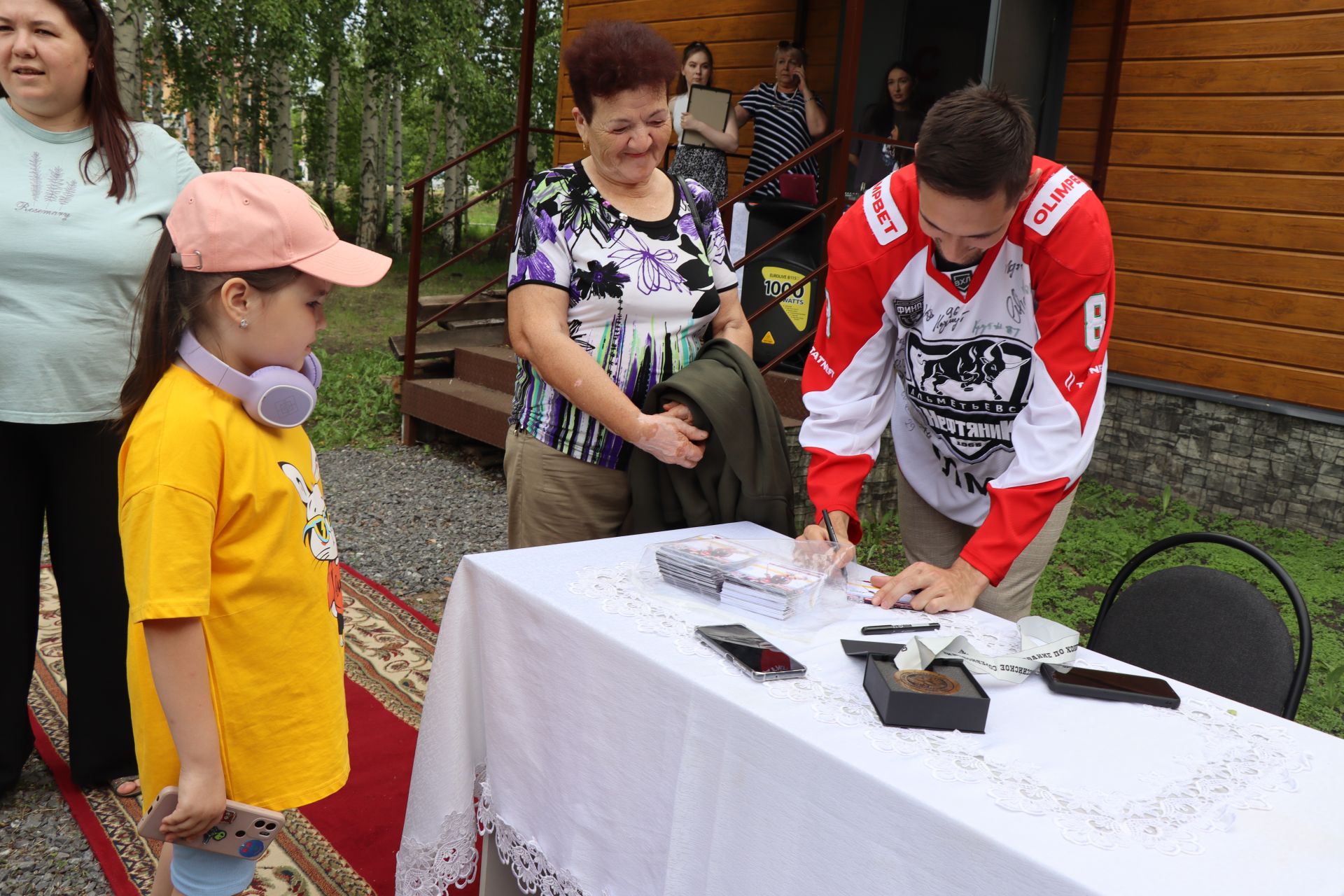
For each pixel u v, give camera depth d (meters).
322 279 1.49
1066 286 1.90
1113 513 5.58
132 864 2.27
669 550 1.88
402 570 4.38
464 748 1.93
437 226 6.30
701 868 1.46
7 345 2.23
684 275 2.45
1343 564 4.91
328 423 6.66
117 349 2.34
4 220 2.18
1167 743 1.38
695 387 2.30
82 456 2.35
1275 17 5.31
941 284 2.05
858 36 4.67
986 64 5.72
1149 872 1.06
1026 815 1.16
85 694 2.48
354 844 2.40
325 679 1.67
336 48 16.39
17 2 2.09
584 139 2.38
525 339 2.36
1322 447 5.36
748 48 7.13
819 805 1.29
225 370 1.47
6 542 2.37
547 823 1.77
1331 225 5.25
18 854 2.31
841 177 4.82
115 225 2.27
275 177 1.54
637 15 7.80
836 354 2.27
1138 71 5.80
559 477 2.44
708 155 5.63
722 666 1.50
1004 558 1.90
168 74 17.25
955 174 1.64
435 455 6.21
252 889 2.21
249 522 1.52
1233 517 5.63
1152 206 5.85
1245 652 1.88
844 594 1.89
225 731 1.53
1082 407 1.92
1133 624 2.08
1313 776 1.30
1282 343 5.45
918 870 1.18
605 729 1.62
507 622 1.83
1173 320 5.83
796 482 4.67
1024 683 1.56
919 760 1.27
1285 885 1.06
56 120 2.25
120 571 2.44
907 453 2.48
